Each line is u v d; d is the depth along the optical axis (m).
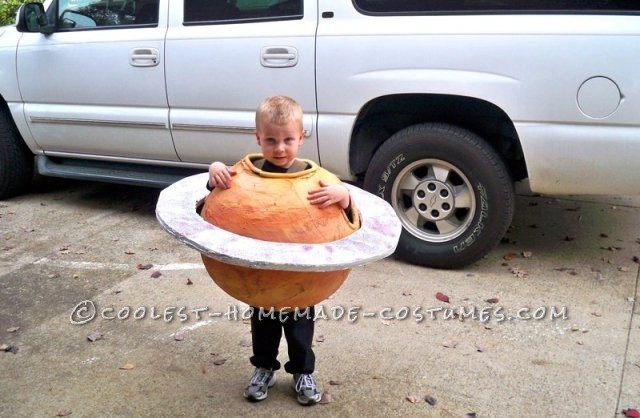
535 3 3.72
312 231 2.30
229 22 4.44
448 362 3.15
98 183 6.30
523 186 6.07
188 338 3.38
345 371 3.07
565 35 3.61
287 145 2.40
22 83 5.32
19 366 3.12
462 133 3.98
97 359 3.18
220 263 2.33
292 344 2.66
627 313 3.64
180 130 4.73
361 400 2.84
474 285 4.00
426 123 4.11
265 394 2.82
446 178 4.10
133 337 3.39
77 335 3.41
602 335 3.41
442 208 4.15
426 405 2.81
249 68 4.36
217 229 2.29
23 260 4.43
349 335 3.40
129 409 2.78
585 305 3.74
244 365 3.12
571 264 4.33
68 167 5.47
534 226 5.09
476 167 3.96
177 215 2.40
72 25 5.10
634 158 3.61
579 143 3.69
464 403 2.83
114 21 4.91
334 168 4.33
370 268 4.25
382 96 4.04
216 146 4.66
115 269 4.27
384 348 3.27
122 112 4.92
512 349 3.27
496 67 3.75
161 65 4.66
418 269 4.24
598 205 5.61
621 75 3.53
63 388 2.93
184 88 4.62
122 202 5.71
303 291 2.37
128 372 3.06
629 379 3.02
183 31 4.58
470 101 4.02
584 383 2.99
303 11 4.19
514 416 2.75
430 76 3.88
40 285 4.03
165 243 4.73
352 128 4.16
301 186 2.34
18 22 5.23
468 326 3.50
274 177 2.34
